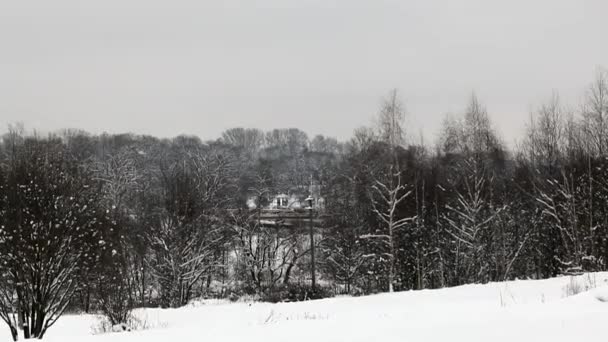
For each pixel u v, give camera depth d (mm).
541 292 17438
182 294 33250
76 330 16219
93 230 15562
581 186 34531
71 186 15305
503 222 34781
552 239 36031
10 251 13359
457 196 37781
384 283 36844
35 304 13539
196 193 37000
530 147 40625
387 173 35094
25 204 13703
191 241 34094
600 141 34094
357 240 38656
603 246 31266
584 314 7250
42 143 24078
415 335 6906
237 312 18016
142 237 33812
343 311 16188
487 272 34188
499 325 7059
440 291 20547
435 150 47062
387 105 34281
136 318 16906
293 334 7984
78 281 15500
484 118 37094
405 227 36531
